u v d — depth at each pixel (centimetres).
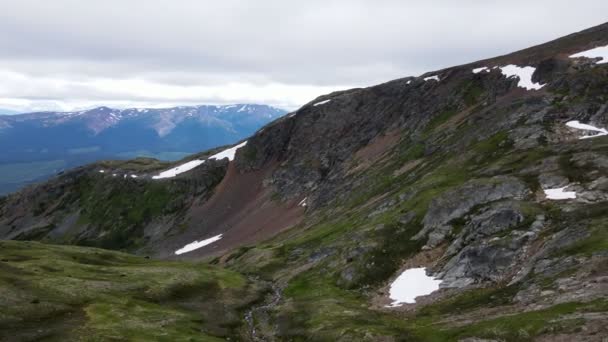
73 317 7331
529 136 11531
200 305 8975
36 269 9500
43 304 7512
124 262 12094
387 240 9994
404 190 12144
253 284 10812
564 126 11469
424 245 9344
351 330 6669
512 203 8556
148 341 6444
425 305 7438
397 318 7206
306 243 13175
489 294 6900
